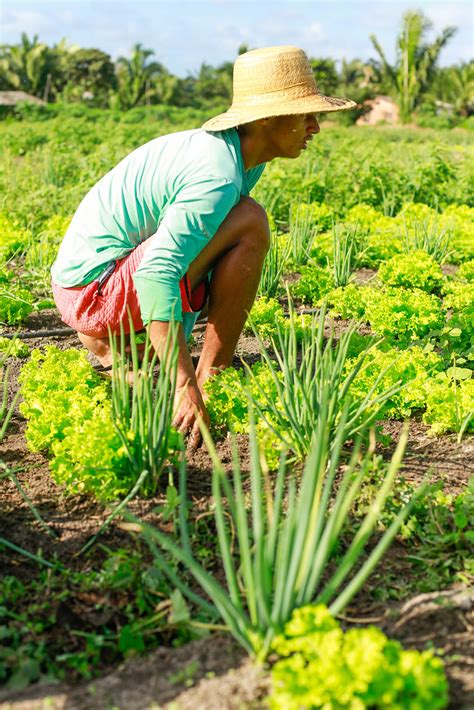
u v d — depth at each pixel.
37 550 2.61
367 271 6.66
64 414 3.27
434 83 51.09
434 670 1.82
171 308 3.06
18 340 4.57
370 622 2.26
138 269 3.14
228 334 3.56
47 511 2.84
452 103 52.41
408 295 4.79
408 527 2.67
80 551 2.58
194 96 71.75
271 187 8.70
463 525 2.62
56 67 69.06
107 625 2.28
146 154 3.42
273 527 2.05
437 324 4.67
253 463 2.09
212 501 2.88
